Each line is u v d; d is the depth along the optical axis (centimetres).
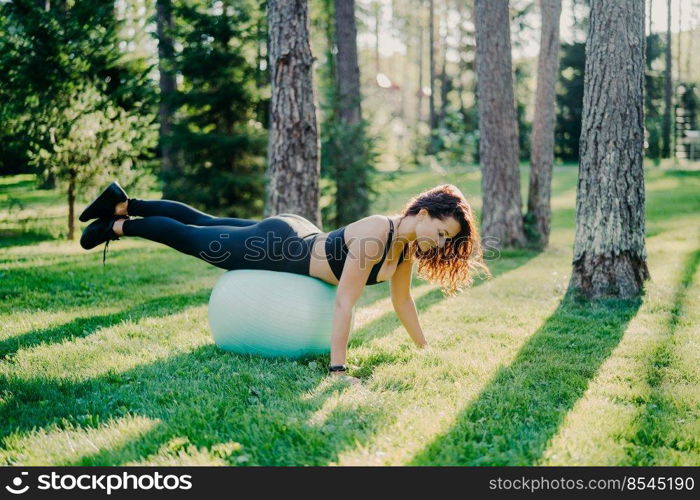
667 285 643
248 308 408
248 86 1309
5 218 1263
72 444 291
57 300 633
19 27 1091
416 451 277
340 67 1405
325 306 409
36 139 1095
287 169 732
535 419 314
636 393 350
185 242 423
